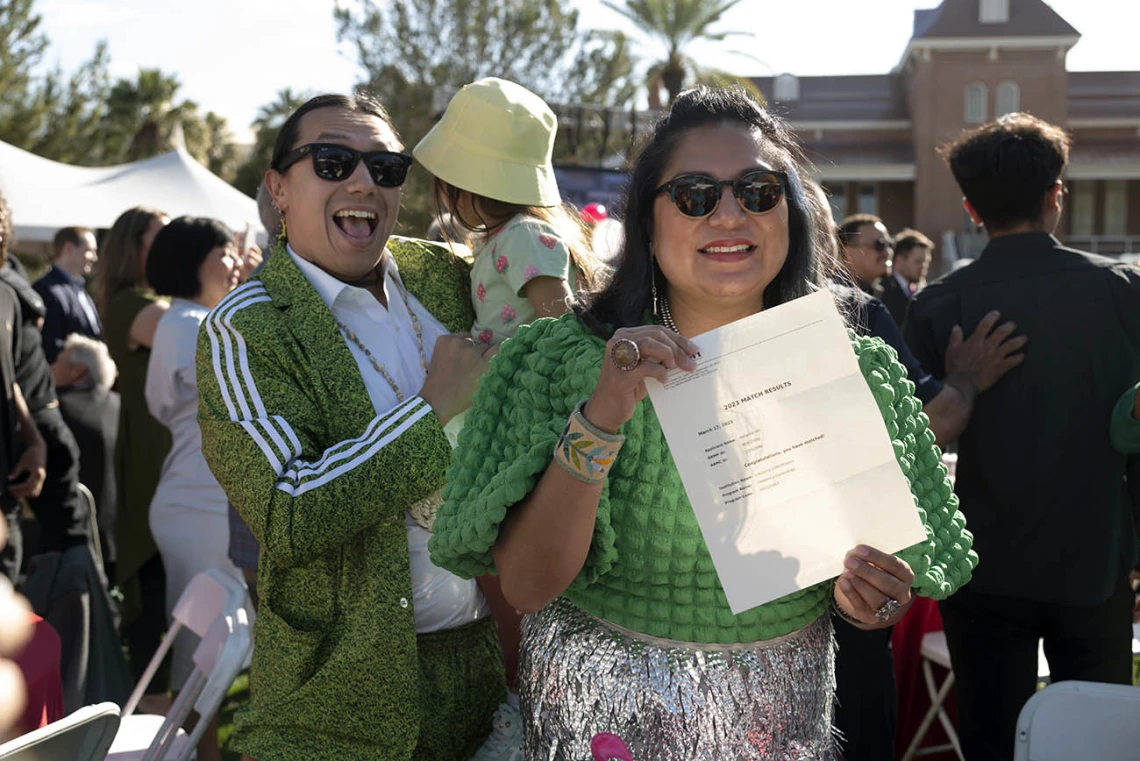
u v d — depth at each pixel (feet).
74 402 17.26
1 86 64.59
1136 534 9.22
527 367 5.27
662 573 5.14
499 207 8.13
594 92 90.53
